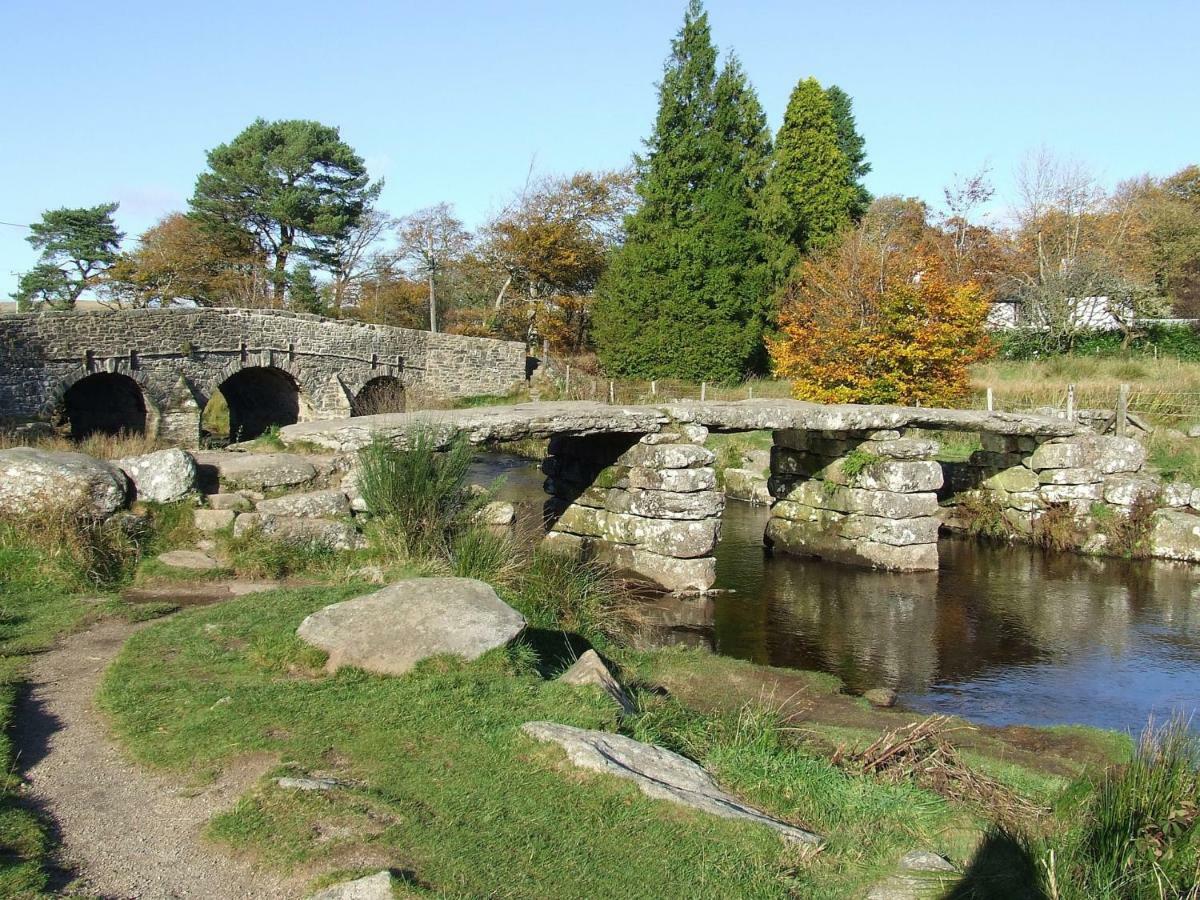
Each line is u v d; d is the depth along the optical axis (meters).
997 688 9.30
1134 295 31.39
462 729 5.11
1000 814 5.59
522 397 37.19
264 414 35.16
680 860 4.01
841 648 10.70
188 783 4.53
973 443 20.67
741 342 33.50
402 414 12.66
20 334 23.09
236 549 8.98
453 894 3.55
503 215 44.06
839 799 5.29
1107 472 16.59
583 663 6.43
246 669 6.02
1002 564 15.43
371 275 50.16
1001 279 34.34
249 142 44.38
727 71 34.50
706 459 13.36
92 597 7.84
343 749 4.86
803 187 35.88
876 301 21.84
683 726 6.23
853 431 15.41
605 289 37.47
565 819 4.23
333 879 3.60
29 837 3.95
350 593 7.77
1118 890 4.65
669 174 34.34
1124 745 7.32
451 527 10.04
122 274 44.53
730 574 14.60
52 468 8.67
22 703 5.54
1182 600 13.05
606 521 14.01
